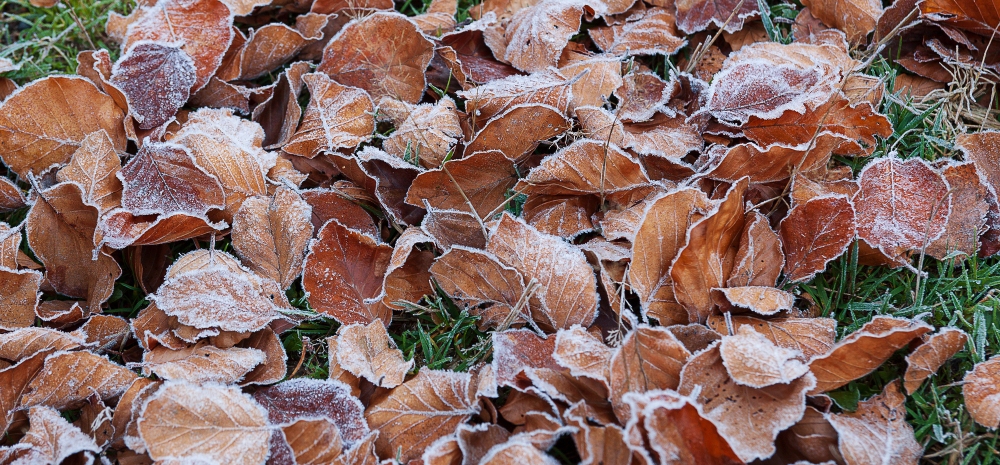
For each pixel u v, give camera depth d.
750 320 0.92
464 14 1.11
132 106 1.01
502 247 0.93
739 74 1.00
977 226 0.96
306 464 0.88
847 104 0.98
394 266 0.93
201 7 1.04
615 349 0.88
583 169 0.95
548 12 1.04
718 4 1.06
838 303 0.96
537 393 0.88
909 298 0.96
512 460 0.85
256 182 0.98
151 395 0.88
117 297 0.98
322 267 0.94
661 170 0.98
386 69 1.04
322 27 1.08
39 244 0.96
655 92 1.03
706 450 0.85
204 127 1.01
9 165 1.00
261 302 0.93
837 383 0.89
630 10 1.08
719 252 0.93
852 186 0.96
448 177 0.96
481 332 0.95
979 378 0.90
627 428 0.84
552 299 0.92
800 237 0.94
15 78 1.09
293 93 1.02
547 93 1.00
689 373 0.88
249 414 0.88
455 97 1.06
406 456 0.89
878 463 0.86
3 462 0.87
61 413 0.93
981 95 1.05
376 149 0.98
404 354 0.95
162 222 0.94
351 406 0.90
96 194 0.97
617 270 0.94
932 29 1.05
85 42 1.12
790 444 0.88
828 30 1.06
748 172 0.96
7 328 0.92
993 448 0.90
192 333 0.92
